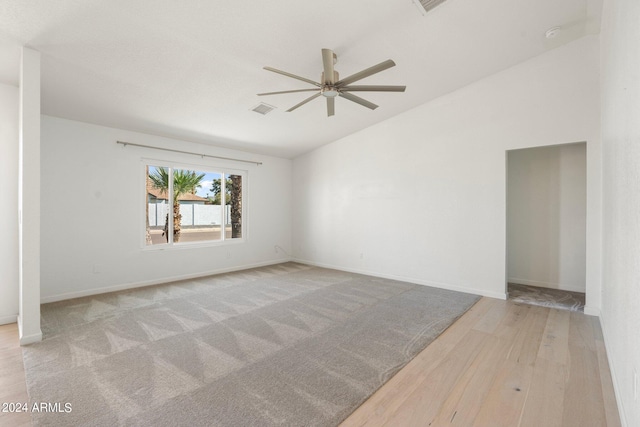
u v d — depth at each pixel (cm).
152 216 472
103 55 270
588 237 322
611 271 220
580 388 192
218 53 283
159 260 464
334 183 581
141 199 446
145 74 304
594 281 320
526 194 455
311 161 627
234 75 322
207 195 550
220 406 174
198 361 226
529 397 183
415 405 176
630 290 147
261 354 237
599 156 317
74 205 385
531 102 358
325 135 542
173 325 295
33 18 220
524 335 273
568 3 266
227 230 573
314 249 624
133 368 215
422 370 214
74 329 284
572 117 332
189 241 520
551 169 435
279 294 404
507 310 340
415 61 341
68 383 196
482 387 194
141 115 391
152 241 471
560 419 164
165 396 183
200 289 429
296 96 379
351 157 550
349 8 246
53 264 370
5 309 310
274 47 284
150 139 456
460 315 324
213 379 202
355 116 471
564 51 336
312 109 428
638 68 129
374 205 516
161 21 236
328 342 259
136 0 214
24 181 252
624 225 166
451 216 425
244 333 277
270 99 383
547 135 348
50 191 367
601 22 290
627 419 146
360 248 539
